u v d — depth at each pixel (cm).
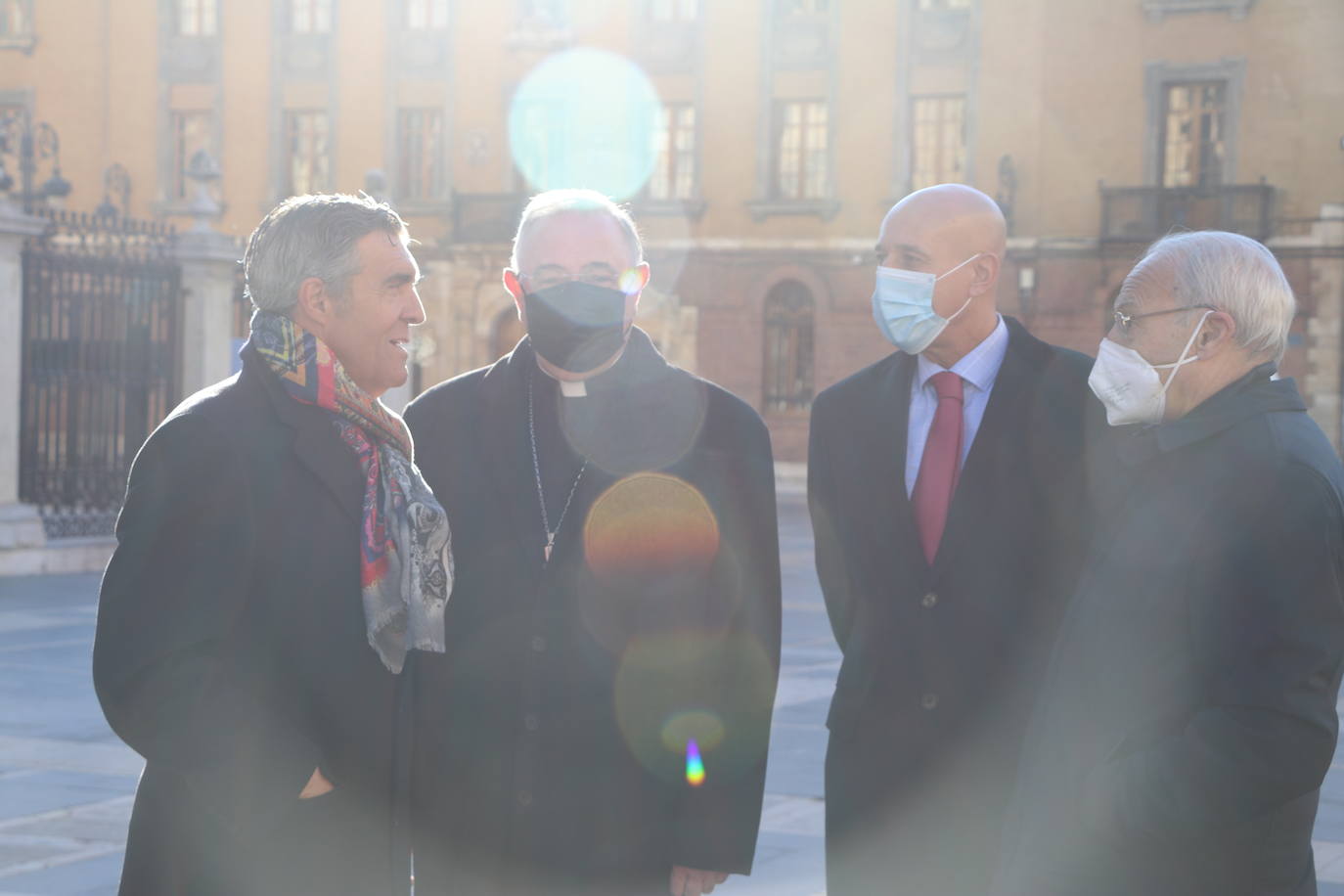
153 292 1631
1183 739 259
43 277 1562
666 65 3362
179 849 272
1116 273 3025
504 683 324
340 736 283
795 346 3344
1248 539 260
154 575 267
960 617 364
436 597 292
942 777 363
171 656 265
